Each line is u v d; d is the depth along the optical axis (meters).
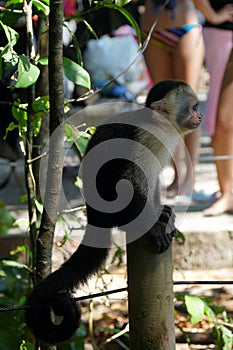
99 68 11.27
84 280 4.70
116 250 6.21
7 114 6.42
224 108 8.00
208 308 5.43
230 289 7.03
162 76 8.40
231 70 7.97
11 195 8.90
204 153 11.37
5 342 5.24
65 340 4.42
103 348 6.00
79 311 4.45
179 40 8.16
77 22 6.16
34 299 4.41
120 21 7.41
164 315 4.04
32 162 4.72
